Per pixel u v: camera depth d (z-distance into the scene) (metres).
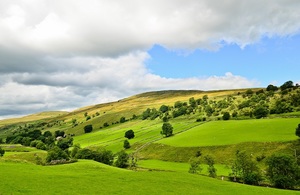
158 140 189.75
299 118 176.50
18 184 50.88
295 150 125.56
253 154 132.50
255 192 66.44
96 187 55.16
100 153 153.00
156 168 130.50
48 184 53.72
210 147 149.62
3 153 144.75
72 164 87.25
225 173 115.12
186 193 57.62
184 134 191.00
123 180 64.12
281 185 95.12
